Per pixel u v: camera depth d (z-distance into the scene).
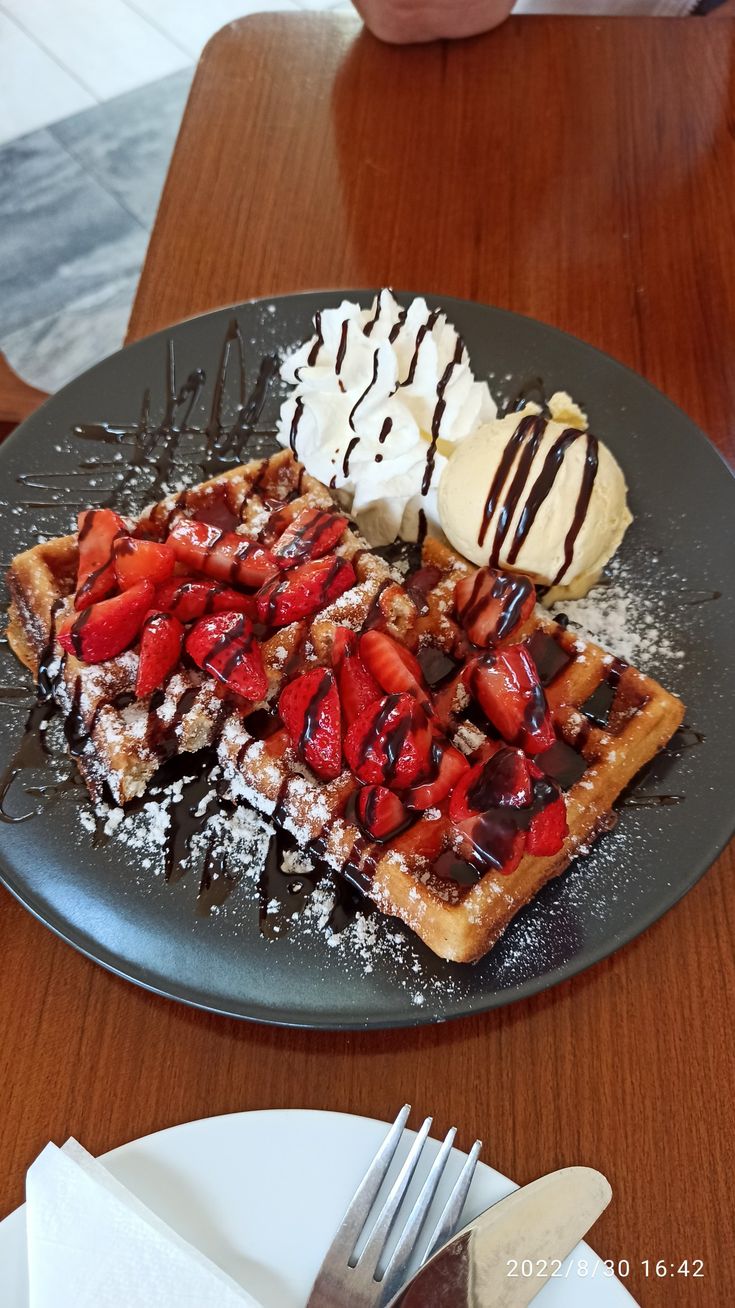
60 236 1.17
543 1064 0.43
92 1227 0.37
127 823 0.47
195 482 0.57
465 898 0.44
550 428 0.53
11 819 0.47
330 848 0.45
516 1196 0.39
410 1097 0.43
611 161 0.69
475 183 0.69
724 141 0.70
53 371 1.07
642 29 0.75
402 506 0.56
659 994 0.44
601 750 0.47
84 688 0.49
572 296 0.64
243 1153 0.40
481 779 0.44
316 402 0.56
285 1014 0.42
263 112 0.72
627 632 0.52
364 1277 0.38
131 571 0.50
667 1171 0.41
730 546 0.53
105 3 1.38
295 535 0.52
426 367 0.56
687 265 0.65
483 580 0.50
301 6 1.37
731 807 0.47
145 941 0.44
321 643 0.50
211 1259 0.38
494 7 0.73
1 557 0.54
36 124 1.28
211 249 0.66
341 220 0.67
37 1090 0.43
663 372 0.61
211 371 0.60
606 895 0.45
